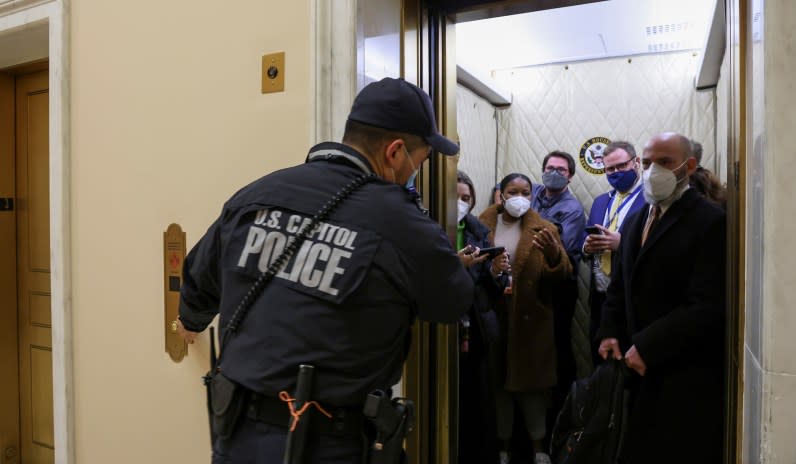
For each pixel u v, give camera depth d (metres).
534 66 3.31
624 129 3.14
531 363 2.31
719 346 1.51
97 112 1.72
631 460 1.61
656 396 1.58
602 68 3.18
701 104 2.99
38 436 2.40
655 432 1.56
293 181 0.98
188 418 1.56
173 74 1.56
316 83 1.31
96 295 1.74
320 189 0.95
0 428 2.38
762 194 0.90
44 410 2.38
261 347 0.90
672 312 1.55
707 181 1.91
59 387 1.78
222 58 1.48
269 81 1.40
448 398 1.65
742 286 1.11
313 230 0.92
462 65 2.59
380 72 1.39
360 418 0.89
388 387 0.94
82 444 1.78
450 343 1.68
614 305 1.88
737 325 1.17
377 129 0.99
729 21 1.25
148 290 1.63
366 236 0.90
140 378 1.65
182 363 1.57
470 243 2.34
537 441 2.42
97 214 1.73
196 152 1.53
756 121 0.96
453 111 1.69
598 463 1.66
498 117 3.42
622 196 2.63
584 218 2.83
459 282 0.96
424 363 1.58
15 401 2.44
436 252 0.93
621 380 1.69
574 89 3.24
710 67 2.64
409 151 1.02
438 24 1.62
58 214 1.77
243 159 1.45
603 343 1.85
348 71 1.28
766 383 0.88
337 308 0.88
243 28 1.44
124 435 1.69
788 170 0.86
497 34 2.74
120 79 1.67
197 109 1.52
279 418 0.88
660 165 1.66
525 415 2.44
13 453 2.42
